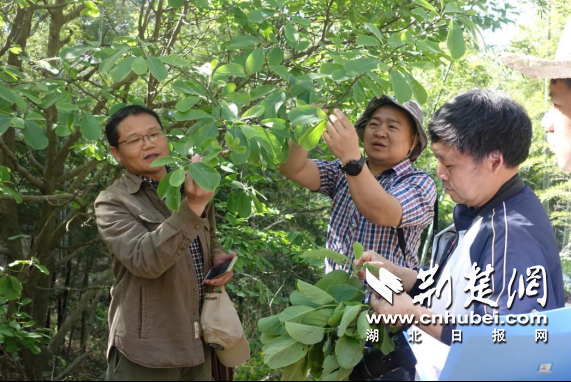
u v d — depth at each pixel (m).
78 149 4.58
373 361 1.88
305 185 2.74
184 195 2.34
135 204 2.24
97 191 8.91
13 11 5.50
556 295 1.65
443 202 7.60
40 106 2.69
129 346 2.15
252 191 3.84
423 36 3.45
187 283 2.24
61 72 3.51
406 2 4.30
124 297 2.21
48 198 5.01
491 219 1.65
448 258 1.86
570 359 1.50
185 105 2.09
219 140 2.67
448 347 1.58
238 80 4.29
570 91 1.75
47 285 7.83
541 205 1.69
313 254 2.10
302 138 2.14
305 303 2.00
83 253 11.03
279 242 6.02
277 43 2.66
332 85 3.80
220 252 2.53
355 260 2.11
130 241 2.12
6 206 6.84
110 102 3.63
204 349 2.34
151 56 2.14
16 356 6.89
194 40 5.74
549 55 7.46
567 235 7.22
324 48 3.53
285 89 2.63
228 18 4.54
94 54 2.41
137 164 2.28
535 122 7.71
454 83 8.97
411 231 2.47
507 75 8.81
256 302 7.27
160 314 2.19
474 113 1.67
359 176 2.18
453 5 2.17
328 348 1.87
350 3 4.40
